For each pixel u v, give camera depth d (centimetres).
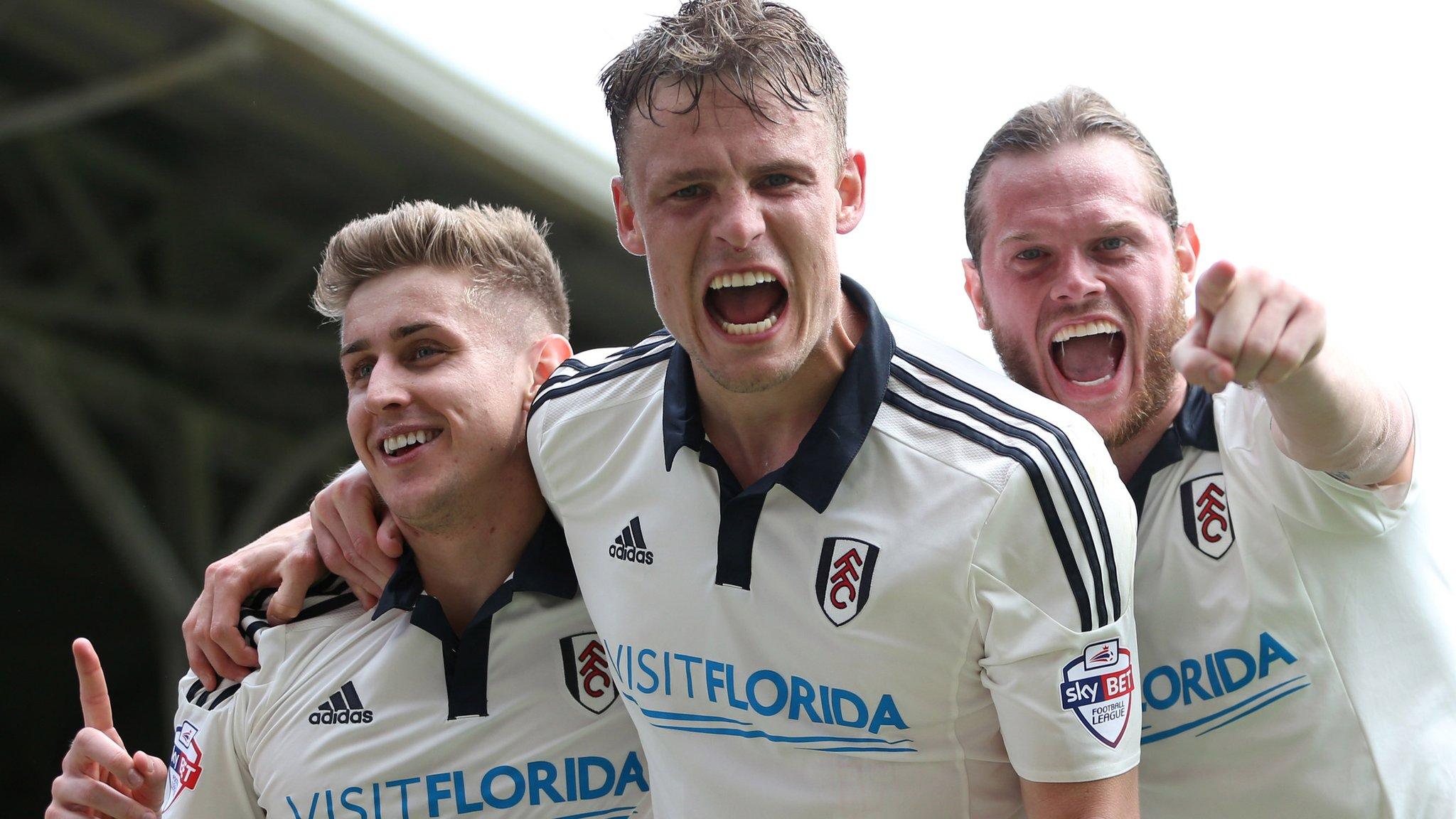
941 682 216
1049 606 207
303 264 948
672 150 208
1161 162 268
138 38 758
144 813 271
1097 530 207
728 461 231
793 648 221
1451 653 251
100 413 1033
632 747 266
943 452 213
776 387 220
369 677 274
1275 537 242
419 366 265
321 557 286
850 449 218
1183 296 270
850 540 216
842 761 224
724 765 232
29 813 1185
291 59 732
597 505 245
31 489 1134
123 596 1190
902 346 231
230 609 283
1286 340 182
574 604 271
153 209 973
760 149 206
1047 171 259
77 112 767
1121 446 263
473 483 265
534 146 776
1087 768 207
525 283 282
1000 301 268
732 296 228
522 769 265
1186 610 247
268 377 1049
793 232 208
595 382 253
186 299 970
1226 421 251
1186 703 246
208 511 1023
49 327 973
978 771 224
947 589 209
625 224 233
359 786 269
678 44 207
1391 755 240
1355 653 241
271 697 278
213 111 823
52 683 1195
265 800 277
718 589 226
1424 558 251
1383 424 223
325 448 1020
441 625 271
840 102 219
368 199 884
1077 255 257
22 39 770
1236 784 246
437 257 269
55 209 952
